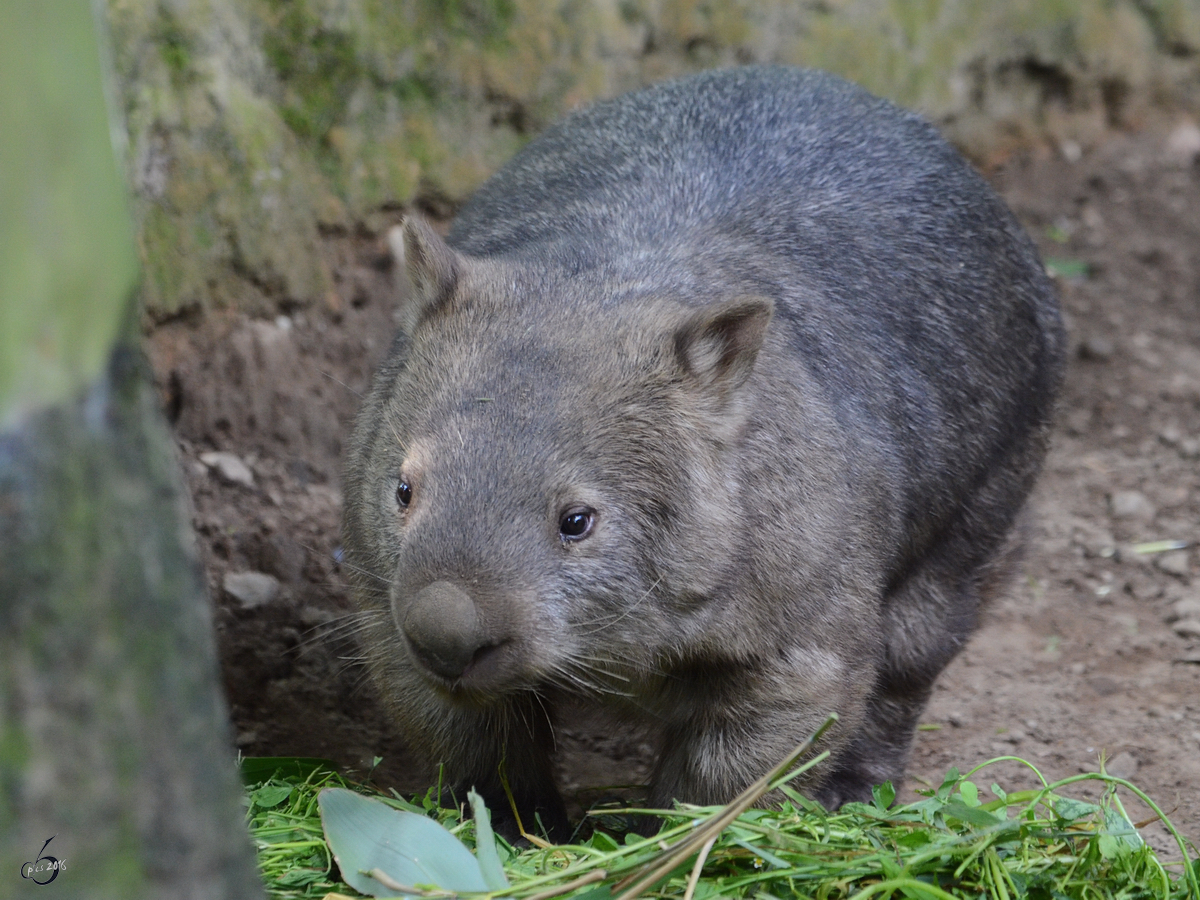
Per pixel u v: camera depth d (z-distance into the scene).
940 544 9.30
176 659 4.18
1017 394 9.67
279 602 10.59
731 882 6.38
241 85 12.22
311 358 12.50
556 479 6.67
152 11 11.42
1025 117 17.50
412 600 6.46
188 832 4.17
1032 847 7.13
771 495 7.39
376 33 12.94
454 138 13.56
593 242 8.02
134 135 11.33
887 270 8.69
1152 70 17.88
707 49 14.89
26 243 3.69
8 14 3.63
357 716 10.05
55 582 3.78
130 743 3.99
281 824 7.08
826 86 9.73
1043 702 10.48
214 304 12.09
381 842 6.27
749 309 7.03
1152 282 15.92
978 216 9.52
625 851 6.39
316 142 12.83
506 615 6.49
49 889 3.78
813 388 7.80
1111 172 17.31
